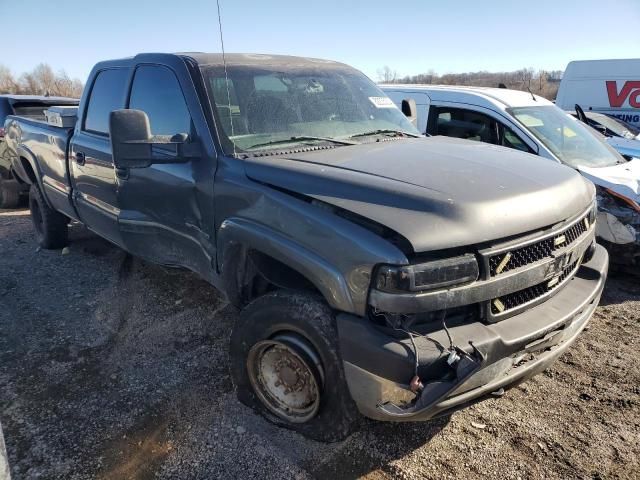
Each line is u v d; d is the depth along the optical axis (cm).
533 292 259
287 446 280
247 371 298
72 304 457
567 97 1230
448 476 260
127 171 386
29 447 280
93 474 261
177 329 409
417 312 218
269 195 273
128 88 401
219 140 316
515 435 291
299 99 359
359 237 229
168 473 262
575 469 265
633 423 301
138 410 311
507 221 237
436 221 225
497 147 355
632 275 530
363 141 345
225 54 374
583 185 304
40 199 587
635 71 1133
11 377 347
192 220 334
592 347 390
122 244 427
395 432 292
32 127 578
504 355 232
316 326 251
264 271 286
